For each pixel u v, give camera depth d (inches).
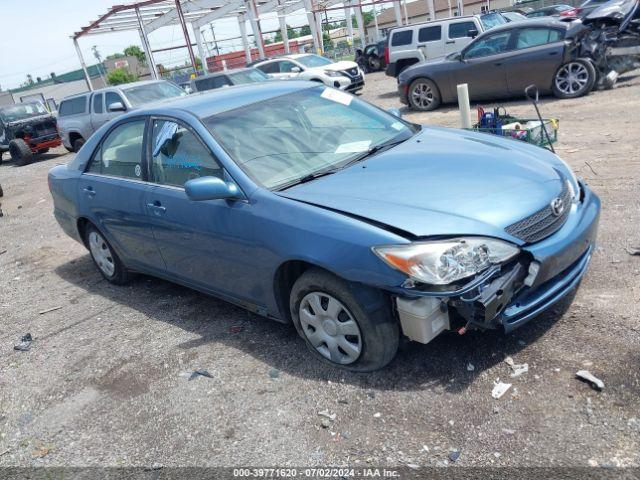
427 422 113.2
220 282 158.4
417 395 120.8
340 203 127.6
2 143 703.7
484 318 112.5
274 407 126.9
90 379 154.9
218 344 158.9
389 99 628.4
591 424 104.8
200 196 136.7
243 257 143.4
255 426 122.2
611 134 303.6
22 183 532.7
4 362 174.6
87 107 595.2
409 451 107.0
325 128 164.9
